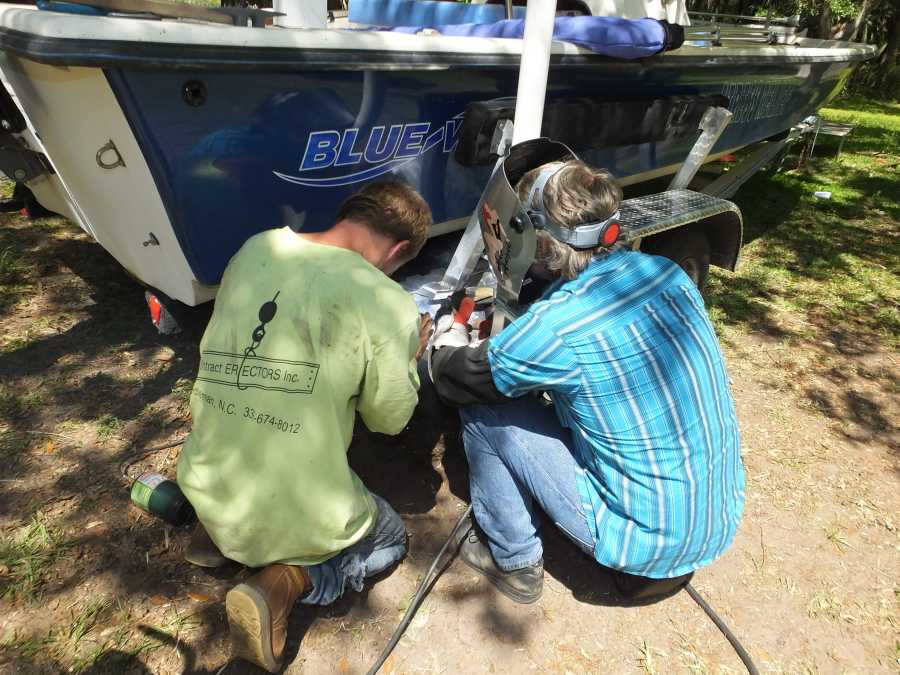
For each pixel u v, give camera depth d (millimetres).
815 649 1824
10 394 2520
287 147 2031
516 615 1854
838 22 15180
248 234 2107
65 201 2576
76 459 2252
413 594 1893
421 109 2340
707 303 3857
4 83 1924
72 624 1713
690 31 3684
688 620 1880
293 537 1516
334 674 1663
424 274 2928
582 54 2639
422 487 2291
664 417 1486
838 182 7023
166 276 2232
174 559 1925
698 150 3240
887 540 2209
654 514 1541
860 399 3018
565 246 1560
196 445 1546
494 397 1602
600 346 1455
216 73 1744
